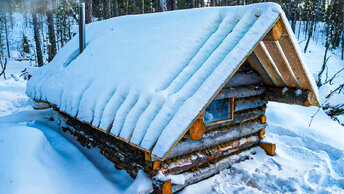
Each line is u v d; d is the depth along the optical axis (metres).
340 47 34.81
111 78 3.97
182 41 3.71
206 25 3.75
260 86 4.53
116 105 3.47
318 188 3.81
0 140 3.82
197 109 2.62
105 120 3.43
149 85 3.26
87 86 4.37
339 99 8.40
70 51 6.33
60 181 3.44
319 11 39.50
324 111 8.32
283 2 40.34
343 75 23.50
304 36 37.62
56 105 4.90
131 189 3.14
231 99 4.03
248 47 2.81
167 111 2.79
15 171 3.21
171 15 4.54
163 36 4.12
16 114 6.89
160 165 3.21
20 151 3.52
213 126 3.84
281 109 7.29
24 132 3.93
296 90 4.21
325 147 5.58
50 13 17.58
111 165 4.00
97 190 3.35
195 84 2.92
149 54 3.90
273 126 6.53
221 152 4.08
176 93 2.93
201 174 3.77
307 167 4.56
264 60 3.91
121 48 4.68
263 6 3.07
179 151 3.32
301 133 6.24
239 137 4.48
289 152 5.21
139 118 2.98
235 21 3.45
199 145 3.61
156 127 2.76
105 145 4.20
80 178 3.63
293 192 3.74
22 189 3.01
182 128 2.57
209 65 2.99
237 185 3.85
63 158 4.05
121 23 5.84
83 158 4.20
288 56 3.53
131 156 3.54
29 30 36.84
